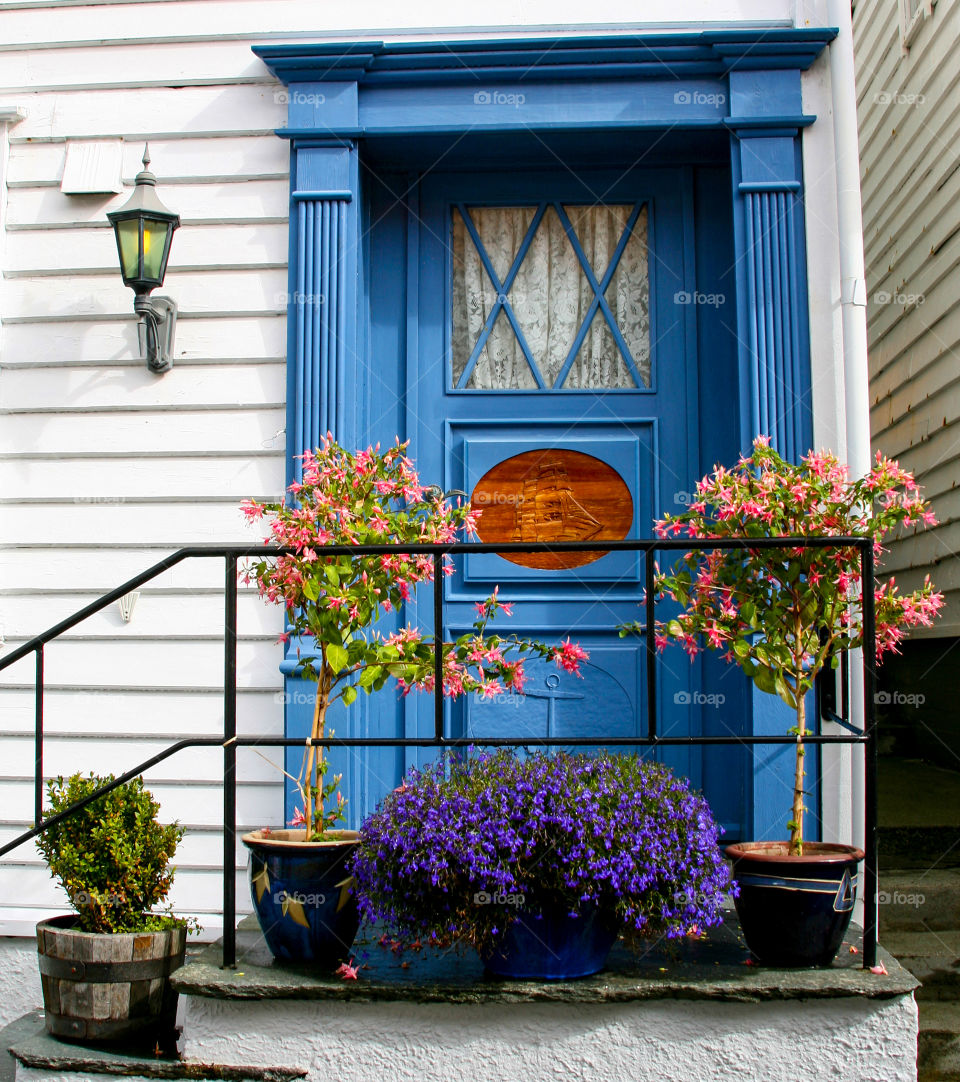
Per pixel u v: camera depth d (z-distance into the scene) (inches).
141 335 150.9
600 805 105.5
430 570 116.9
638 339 156.7
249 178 153.6
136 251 144.6
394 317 157.9
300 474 145.7
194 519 150.6
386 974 106.0
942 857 167.2
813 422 142.3
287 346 149.2
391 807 108.3
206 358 151.9
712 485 119.3
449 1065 102.6
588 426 154.5
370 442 155.4
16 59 159.2
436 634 109.8
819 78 146.7
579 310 157.9
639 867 103.6
